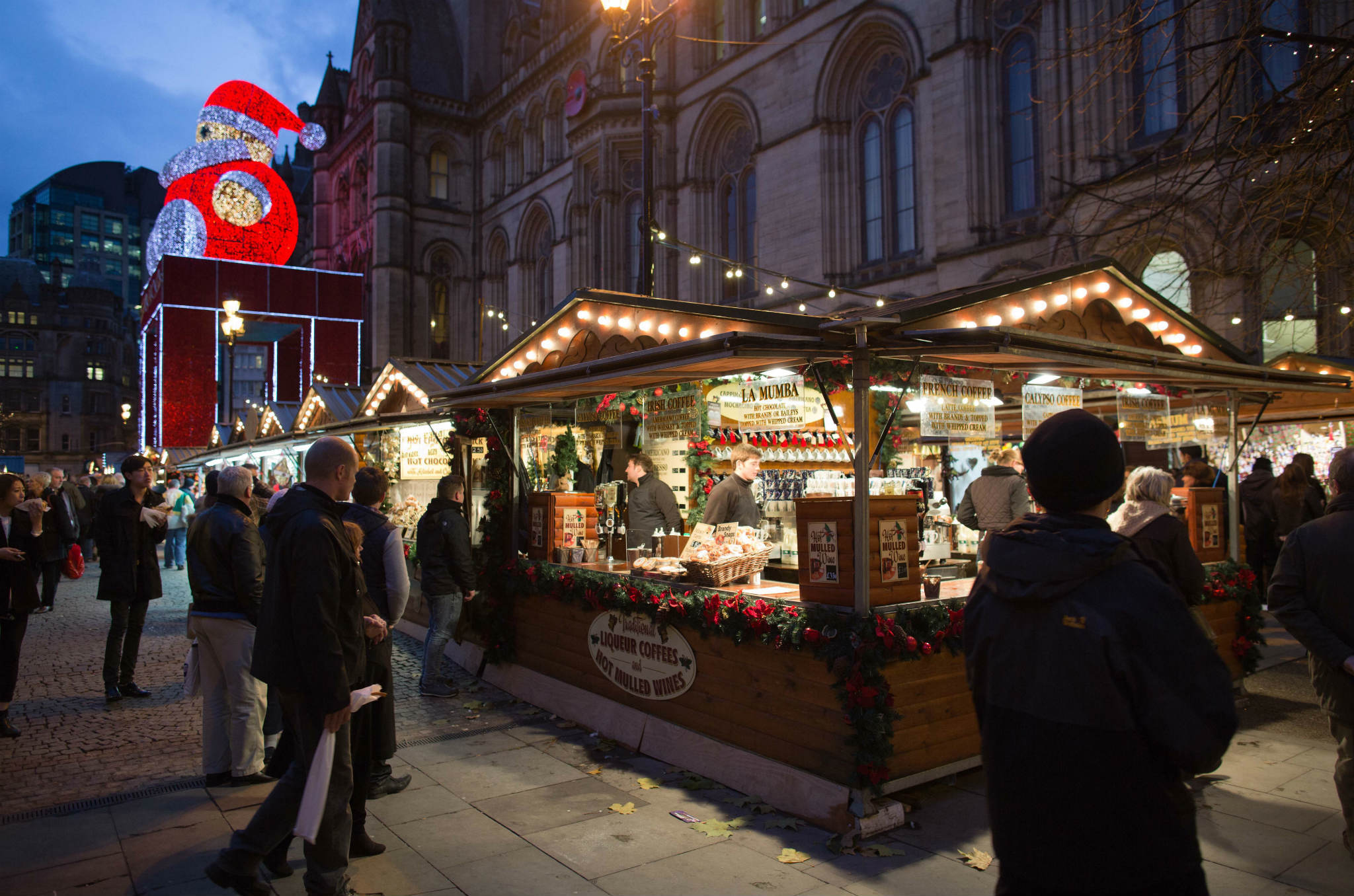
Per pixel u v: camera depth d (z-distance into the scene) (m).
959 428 5.47
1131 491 4.95
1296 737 5.68
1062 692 1.86
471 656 8.10
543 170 40.97
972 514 6.65
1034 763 1.88
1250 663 6.46
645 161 11.52
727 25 28.38
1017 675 1.95
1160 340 6.44
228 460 24.31
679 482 8.35
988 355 4.60
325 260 57.25
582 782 5.11
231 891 3.75
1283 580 3.46
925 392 5.30
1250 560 9.71
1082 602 1.86
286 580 3.47
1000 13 19.64
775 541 7.48
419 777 5.21
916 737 4.48
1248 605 6.53
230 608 5.09
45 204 136.12
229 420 41.38
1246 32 5.44
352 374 44.34
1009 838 1.91
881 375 5.21
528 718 6.55
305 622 3.35
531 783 5.10
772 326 4.96
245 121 43.34
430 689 7.22
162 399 40.28
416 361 12.17
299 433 14.60
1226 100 5.70
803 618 4.45
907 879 3.75
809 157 24.88
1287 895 3.57
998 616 2.03
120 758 5.64
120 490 7.14
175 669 8.32
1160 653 1.79
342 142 54.03
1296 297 7.22
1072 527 1.97
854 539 4.39
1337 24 9.55
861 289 23.11
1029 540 1.97
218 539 5.09
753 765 4.80
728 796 4.80
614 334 6.46
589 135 33.44
